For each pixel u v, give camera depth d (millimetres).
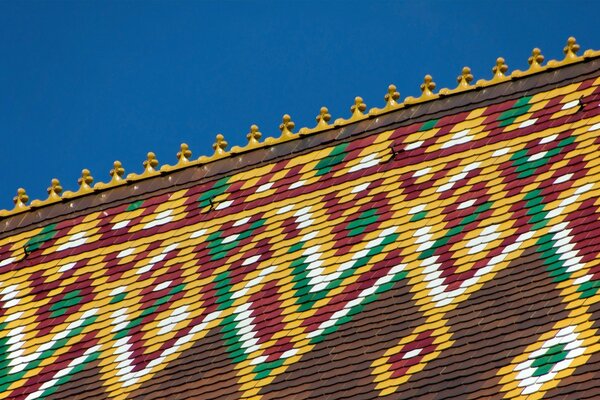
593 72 35656
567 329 30297
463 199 34188
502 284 31891
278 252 34594
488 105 36031
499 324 31016
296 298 33375
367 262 33594
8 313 35531
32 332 34875
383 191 35125
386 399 30359
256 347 32594
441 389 30141
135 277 35281
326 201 35406
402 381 30609
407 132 36188
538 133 35000
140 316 34344
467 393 29844
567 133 34719
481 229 33344
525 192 33781
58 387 33406
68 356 34062
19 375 34000
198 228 35906
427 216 34125
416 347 31234
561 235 32469
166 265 35281
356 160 36031
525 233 32844
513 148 34938
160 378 32719
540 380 29484
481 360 30406
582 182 33469
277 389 31453
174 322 33906
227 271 34625
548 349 30031
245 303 33719
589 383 29016
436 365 30656
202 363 32688
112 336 34156
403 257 33406
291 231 35000
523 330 30672
